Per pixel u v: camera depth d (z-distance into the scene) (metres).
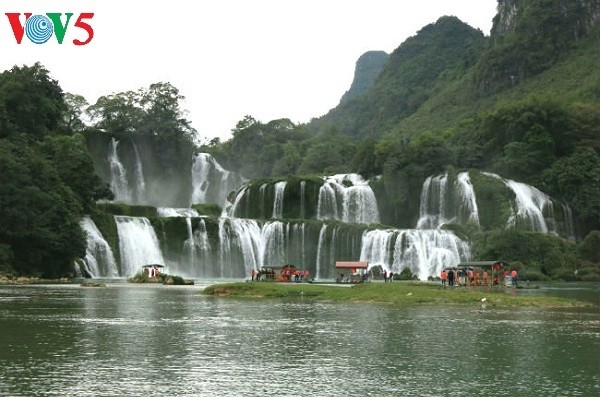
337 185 158.12
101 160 180.00
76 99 187.75
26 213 100.62
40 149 123.12
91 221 118.88
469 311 50.84
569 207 156.00
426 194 157.12
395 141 182.75
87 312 46.22
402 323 41.03
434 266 127.06
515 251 126.06
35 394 20.42
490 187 146.88
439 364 26.45
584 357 28.22
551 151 165.50
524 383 22.97
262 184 159.38
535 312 50.66
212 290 70.12
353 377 23.80
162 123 188.88
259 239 134.88
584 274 121.38
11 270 98.25
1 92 130.38
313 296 66.50
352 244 132.50
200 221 130.50
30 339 31.89
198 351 29.05
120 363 25.81
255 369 25.09
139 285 90.69
